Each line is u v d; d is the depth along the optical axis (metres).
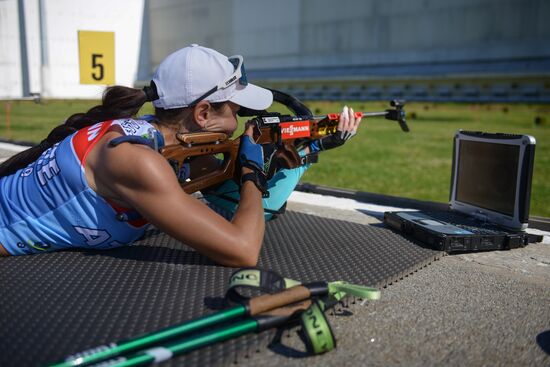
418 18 31.00
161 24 41.88
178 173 1.88
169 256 2.12
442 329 1.62
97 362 1.19
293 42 36.56
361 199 3.68
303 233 2.57
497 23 28.22
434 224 2.60
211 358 1.32
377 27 32.78
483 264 2.30
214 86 1.94
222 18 39.69
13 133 8.40
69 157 1.89
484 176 2.71
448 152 8.45
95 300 1.66
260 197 1.94
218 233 1.72
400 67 32.06
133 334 1.43
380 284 1.91
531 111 20.83
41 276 1.87
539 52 27.05
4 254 2.08
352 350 1.47
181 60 1.93
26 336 1.41
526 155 2.44
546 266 2.29
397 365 1.39
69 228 2.00
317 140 2.48
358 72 33.53
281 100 2.61
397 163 7.19
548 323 1.69
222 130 2.04
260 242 1.82
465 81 28.55
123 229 1.99
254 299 1.48
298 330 1.54
